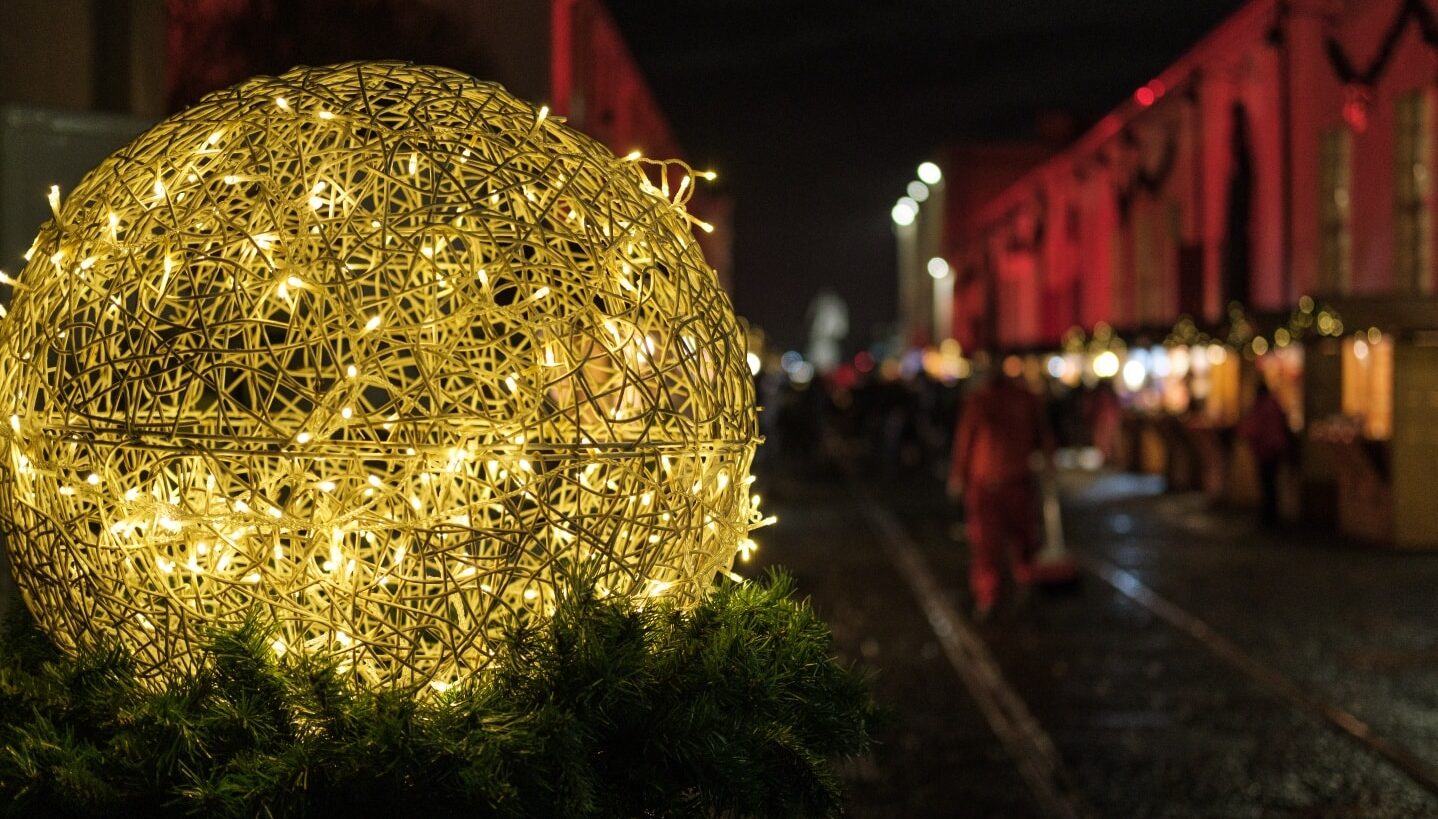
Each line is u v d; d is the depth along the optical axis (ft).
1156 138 97.81
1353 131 62.85
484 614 8.70
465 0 24.99
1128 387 94.38
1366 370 55.26
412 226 9.75
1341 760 21.79
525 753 8.06
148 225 9.20
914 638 31.83
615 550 9.20
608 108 71.05
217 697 8.57
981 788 20.52
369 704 8.47
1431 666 28.40
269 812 7.85
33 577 9.50
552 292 8.92
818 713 9.53
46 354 9.32
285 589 8.64
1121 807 19.65
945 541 50.34
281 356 8.73
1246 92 76.59
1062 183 128.77
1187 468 72.95
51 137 16.66
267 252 8.73
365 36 21.86
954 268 210.79
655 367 9.14
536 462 9.81
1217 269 80.89
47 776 8.29
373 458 8.53
